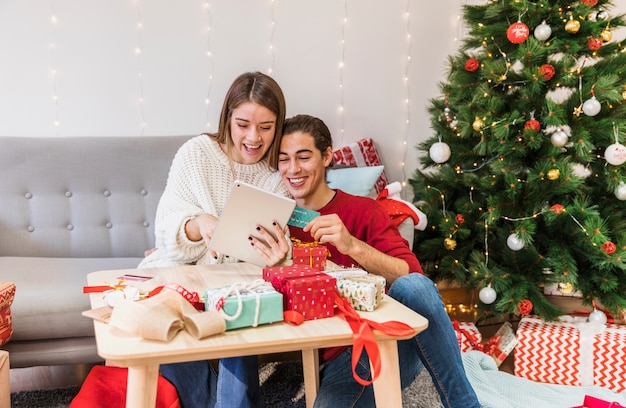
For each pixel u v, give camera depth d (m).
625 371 2.15
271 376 2.17
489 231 2.55
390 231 1.73
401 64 3.10
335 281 1.14
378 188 2.84
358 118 3.09
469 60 2.48
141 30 2.76
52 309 1.88
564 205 2.39
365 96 3.08
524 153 2.35
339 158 2.95
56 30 2.67
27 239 2.44
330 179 2.61
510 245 2.36
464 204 2.58
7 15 2.62
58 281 2.01
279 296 1.09
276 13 2.91
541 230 2.53
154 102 2.82
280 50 2.94
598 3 2.43
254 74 1.79
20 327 1.86
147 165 2.54
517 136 2.39
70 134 2.75
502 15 2.43
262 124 1.73
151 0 2.75
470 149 2.59
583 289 2.42
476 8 2.53
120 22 2.73
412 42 3.10
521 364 2.27
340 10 2.99
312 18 2.96
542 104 2.36
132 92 2.79
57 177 2.47
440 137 2.61
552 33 2.38
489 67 2.37
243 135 1.75
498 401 1.96
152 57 2.78
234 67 2.89
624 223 2.39
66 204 2.48
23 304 1.86
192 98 2.86
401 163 3.17
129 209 2.52
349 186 2.54
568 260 2.33
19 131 2.70
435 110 2.69
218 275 1.46
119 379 1.66
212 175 1.83
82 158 2.49
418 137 3.17
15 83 2.67
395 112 3.13
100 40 2.72
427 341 1.39
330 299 1.14
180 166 1.83
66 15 2.67
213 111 2.89
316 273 1.18
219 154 1.85
